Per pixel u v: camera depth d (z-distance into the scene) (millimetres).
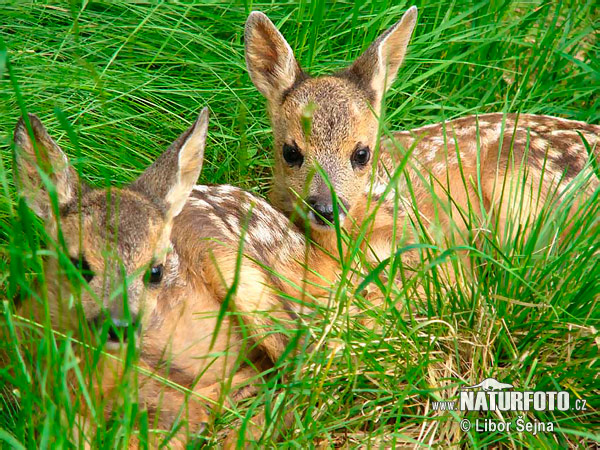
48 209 8945
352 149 11633
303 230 11398
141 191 9422
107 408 8250
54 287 8539
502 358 9117
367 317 9375
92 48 12594
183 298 9164
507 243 9742
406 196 11477
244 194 10516
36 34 12469
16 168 8562
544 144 11586
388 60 12453
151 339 9000
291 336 9078
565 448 8203
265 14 13172
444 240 10711
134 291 8570
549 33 13695
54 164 8828
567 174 11375
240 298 9266
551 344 8938
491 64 13766
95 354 7445
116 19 13031
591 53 14320
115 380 7883
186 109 12547
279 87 12211
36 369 7609
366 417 8117
